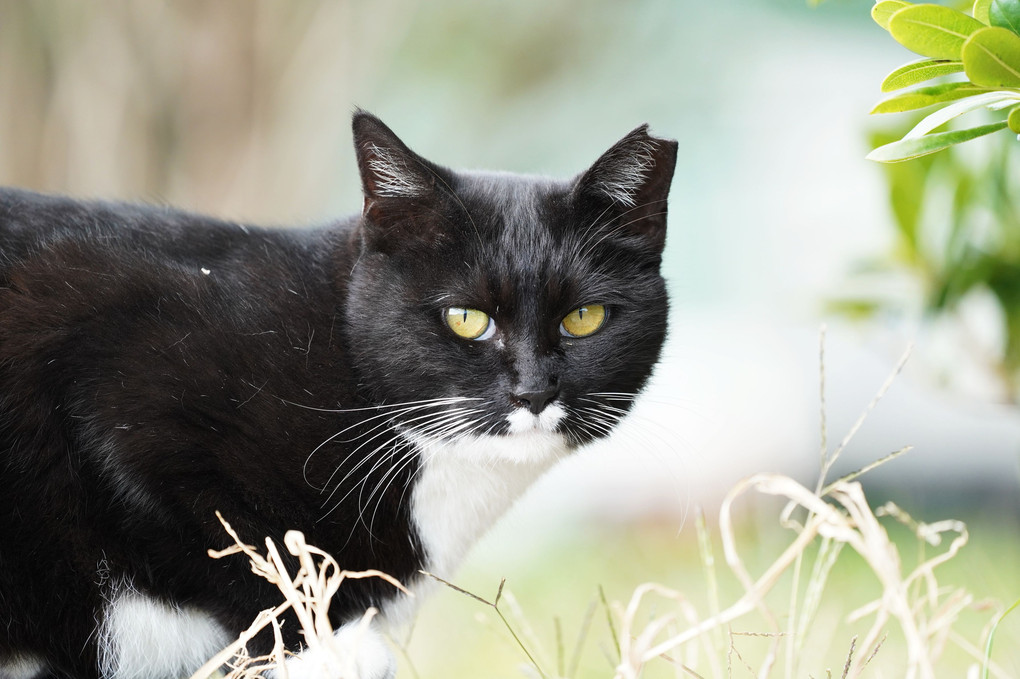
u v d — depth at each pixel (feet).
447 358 3.86
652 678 4.20
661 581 4.79
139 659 3.85
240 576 3.80
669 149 3.94
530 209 3.90
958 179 4.17
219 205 5.39
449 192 3.86
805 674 3.93
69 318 3.79
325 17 5.25
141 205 3.97
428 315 3.86
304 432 3.80
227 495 3.79
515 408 3.86
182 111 5.30
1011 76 3.55
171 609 3.84
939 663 4.23
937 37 3.60
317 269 3.89
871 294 4.33
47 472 3.79
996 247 4.19
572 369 3.89
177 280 3.82
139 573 3.82
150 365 3.78
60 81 5.29
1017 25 3.58
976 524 5.80
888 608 3.64
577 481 6.31
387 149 3.84
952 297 4.20
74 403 3.78
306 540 3.82
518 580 4.95
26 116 5.36
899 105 3.63
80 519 3.79
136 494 3.78
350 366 3.85
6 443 3.78
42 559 3.80
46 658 3.83
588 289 3.89
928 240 4.24
